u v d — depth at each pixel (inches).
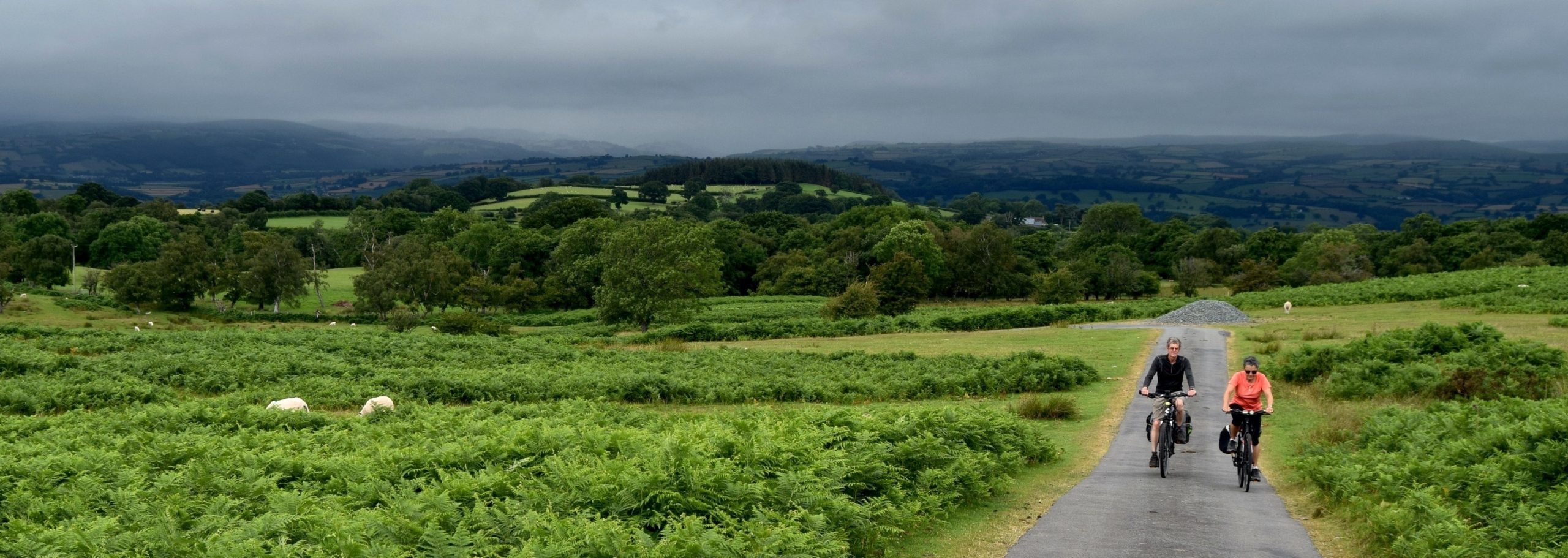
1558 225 5093.5
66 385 1121.4
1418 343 1262.3
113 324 3139.8
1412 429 675.4
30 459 540.4
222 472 508.7
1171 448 613.0
